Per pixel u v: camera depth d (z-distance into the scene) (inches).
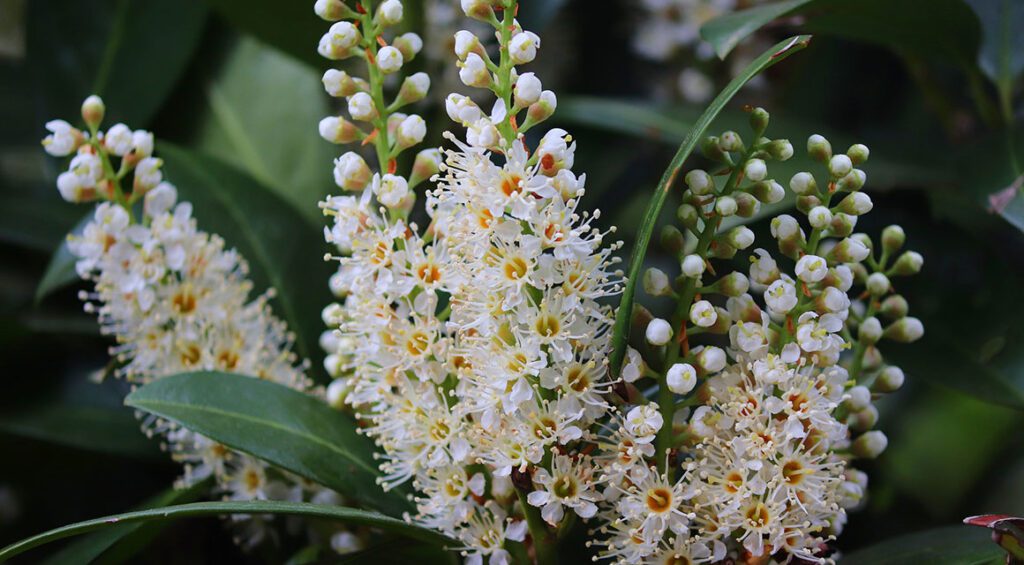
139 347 21.3
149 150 21.0
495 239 19.4
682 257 19.7
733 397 19.5
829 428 19.5
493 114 19.4
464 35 19.5
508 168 19.3
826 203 19.7
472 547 20.0
